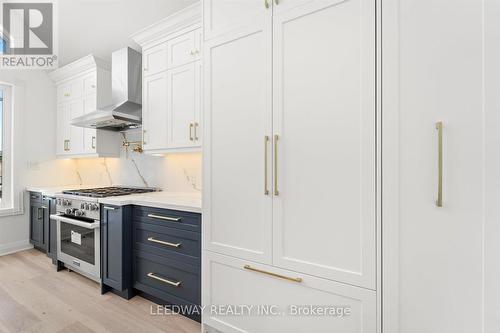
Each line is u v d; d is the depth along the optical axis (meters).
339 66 1.11
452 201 0.91
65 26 2.93
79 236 2.37
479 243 0.87
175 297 1.78
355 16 1.07
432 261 0.94
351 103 1.08
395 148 1.00
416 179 0.96
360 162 1.07
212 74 1.51
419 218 0.96
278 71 1.26
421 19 0.95
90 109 2.98
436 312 0.94
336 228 1.12
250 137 1.36
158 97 2.31
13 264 2.76
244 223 1.39
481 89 0.86
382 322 1.03
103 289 2.13
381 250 1.03
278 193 1.27
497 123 0.84
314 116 1.17
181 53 2.15
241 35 1.39
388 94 1.01
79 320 1.76
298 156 1.21
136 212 2.03
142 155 3.01
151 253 1.92
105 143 3.07
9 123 3.17
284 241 1.26
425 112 0.94
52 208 2.78
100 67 2.93
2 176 3.16
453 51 0.90
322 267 1.16
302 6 1.19
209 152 1.52
